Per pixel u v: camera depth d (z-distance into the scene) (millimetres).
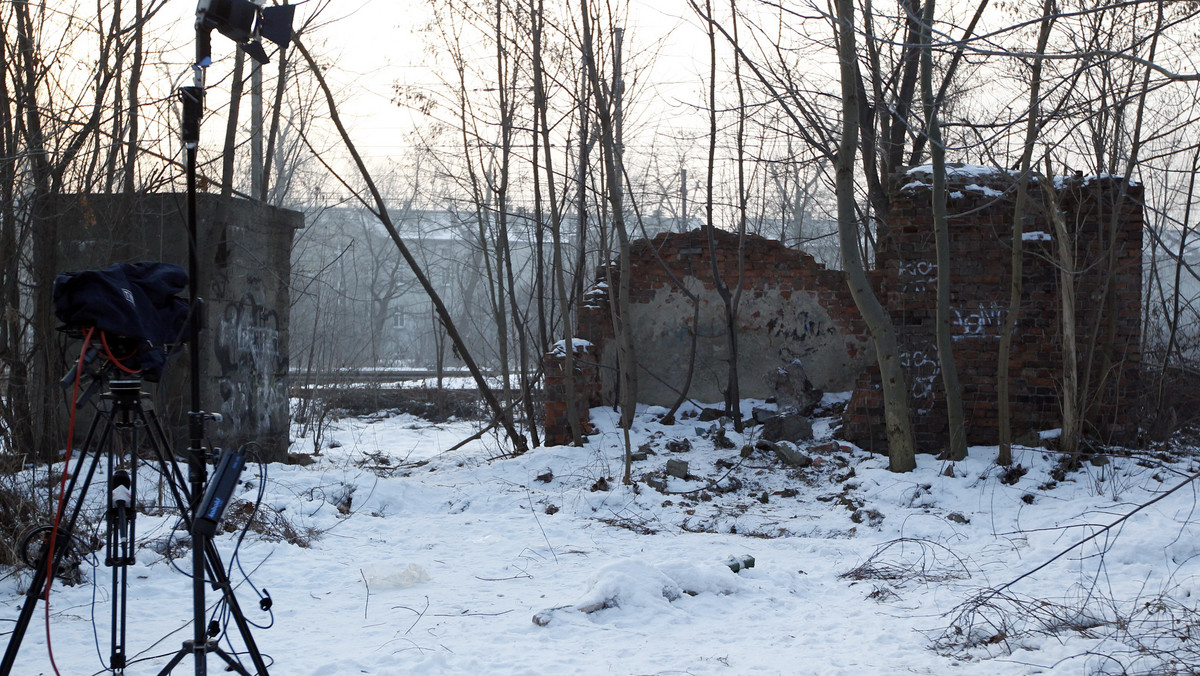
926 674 4859
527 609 6250
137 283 4012
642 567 6520
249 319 12344
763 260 13797
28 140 10508
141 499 8945
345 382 22188
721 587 6680
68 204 10945
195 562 3746
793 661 5109
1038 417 11602
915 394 11742
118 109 11625
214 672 4828
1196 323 14141
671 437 12758
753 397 13758
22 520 6848
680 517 9875
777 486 10891
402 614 6129
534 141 14312
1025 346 11695
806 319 13695
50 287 10766
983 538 8727
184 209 11547
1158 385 13305
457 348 14180
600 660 5125
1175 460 11000
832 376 13586
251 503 8984
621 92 13609
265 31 4117
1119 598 6219
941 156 10656
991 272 11727
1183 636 5152
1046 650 5246
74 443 10859
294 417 17906
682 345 13922
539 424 16359
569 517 9742
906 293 11836
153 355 4059
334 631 5715
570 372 12391
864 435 11812
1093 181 11375
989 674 4812
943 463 10914
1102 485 10094
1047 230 11633
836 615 6195
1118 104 5777
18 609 5973
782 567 7727
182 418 11102
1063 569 7289
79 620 5832
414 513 10188
